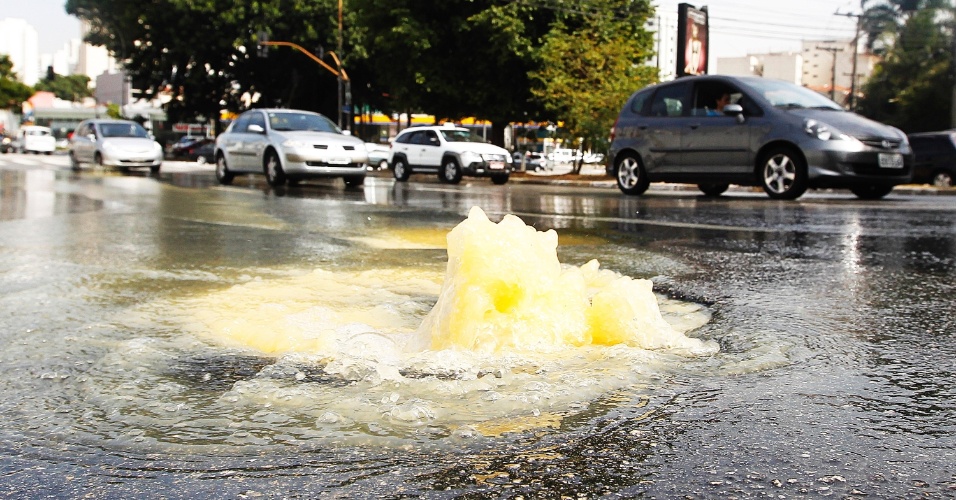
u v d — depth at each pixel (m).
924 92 44.75
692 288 4.43
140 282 4.53
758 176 11.68
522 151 32.78
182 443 2.02
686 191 16.95
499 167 21.16
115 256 5.66
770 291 4.33
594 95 23.44
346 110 32.75
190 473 1.84
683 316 3.66
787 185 11.37
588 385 2.46
